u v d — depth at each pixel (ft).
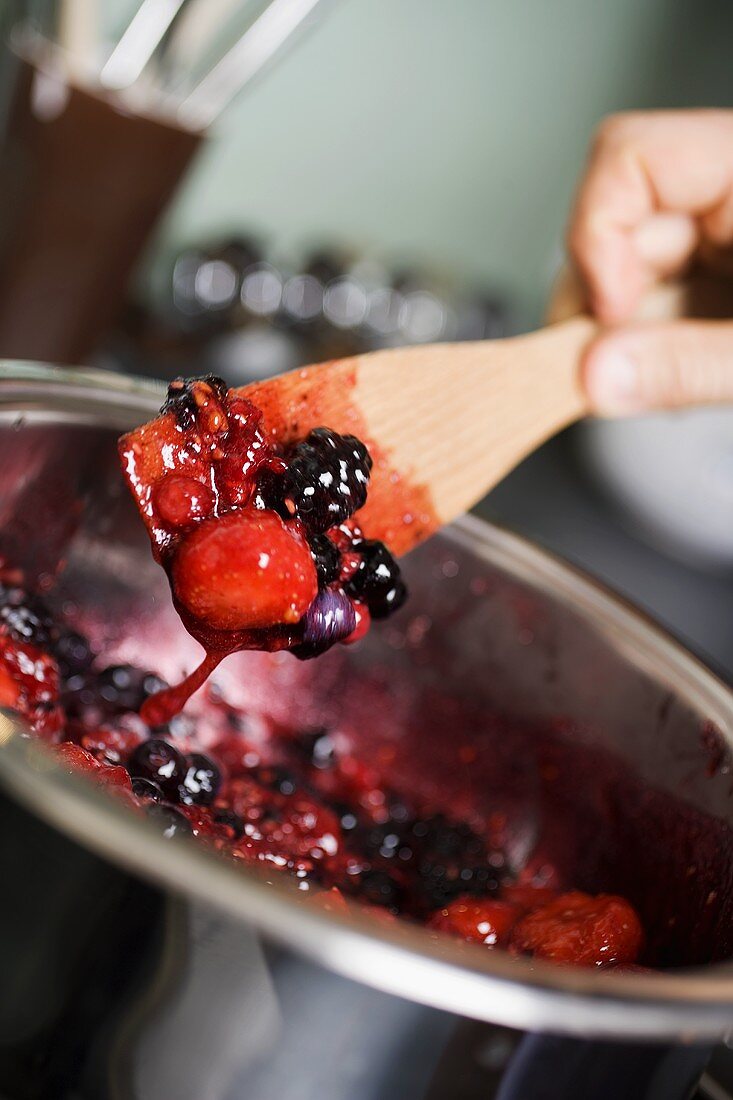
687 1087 1.17
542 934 1.37
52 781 1.02
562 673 1.55
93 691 1.47
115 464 1.46
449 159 2.99
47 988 1.08
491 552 1.54
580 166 3.05
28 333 2.02
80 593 1.53
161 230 2.08
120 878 1.03
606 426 2.62
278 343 2.67
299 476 1.29
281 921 1.01
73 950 1.06
